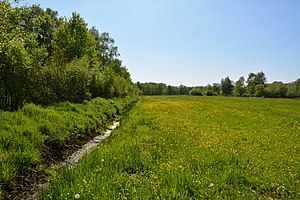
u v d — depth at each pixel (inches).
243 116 1100.5
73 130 515.2
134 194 225.0
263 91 5187.0
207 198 231.0
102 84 1486.2
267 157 398.6
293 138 602.9
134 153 365.1
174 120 843.4
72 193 222.1
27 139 362.0
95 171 285.0
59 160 381.1
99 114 814.5
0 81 482.6
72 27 1690.5
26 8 379.6
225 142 504.7
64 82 869.8
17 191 260.4
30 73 584.4
